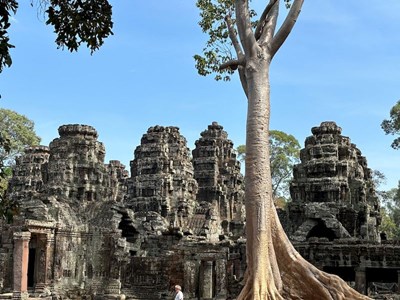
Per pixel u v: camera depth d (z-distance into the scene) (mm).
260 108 23109
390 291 79688
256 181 22312
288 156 121938
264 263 21359
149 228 84062
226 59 30891
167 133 107125
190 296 63312
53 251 69125
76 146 81438
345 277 66250
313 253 58250
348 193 73438
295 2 24094
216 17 30609
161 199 96125
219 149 117188
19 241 63812
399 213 134250
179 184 101000
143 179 98812
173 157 105250
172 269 67188
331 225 66312
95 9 25219
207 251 63969
